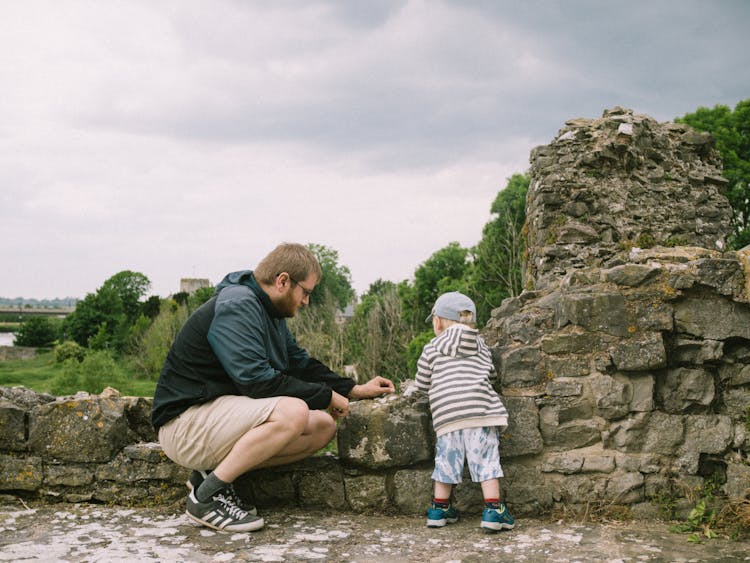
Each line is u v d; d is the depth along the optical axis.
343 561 2.59
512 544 2.84
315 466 3.43
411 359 13.60
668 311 3.39
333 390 3.39
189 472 3.39
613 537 2.94
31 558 2.52
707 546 2.80
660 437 3.35
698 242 6.42
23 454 3.45
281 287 3.11
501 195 15.96
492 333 3.84
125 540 2.80
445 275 18.30
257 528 2.98
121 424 3.50
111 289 48.88
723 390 3.42
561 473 3.35
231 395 3.01
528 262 7.34
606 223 6.32
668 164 6.57
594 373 3.42
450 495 3.29
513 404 3.40
